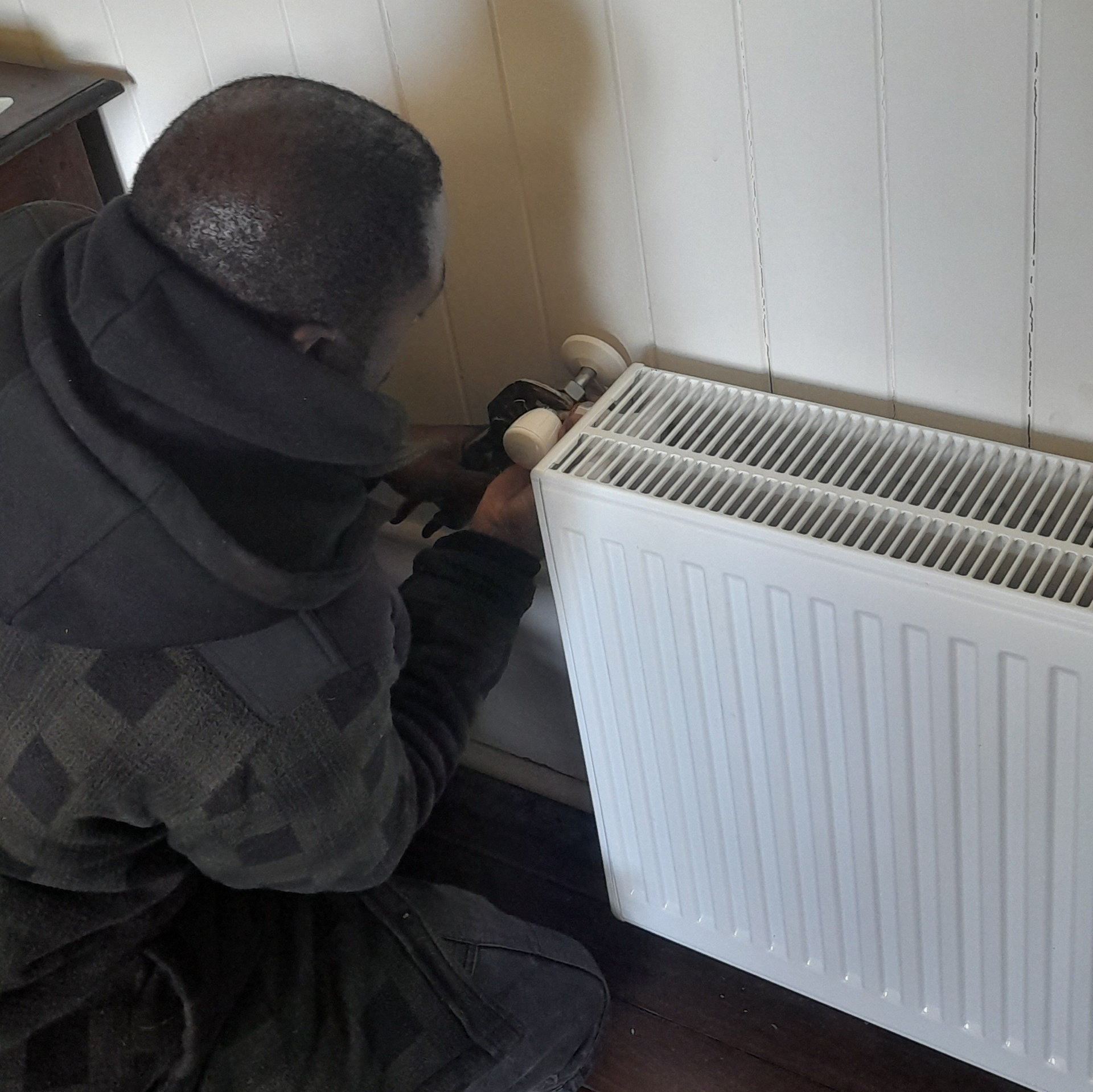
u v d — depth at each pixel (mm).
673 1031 1396
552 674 1471
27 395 742
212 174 717
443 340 1267
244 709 824
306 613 818
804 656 1000
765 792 1134
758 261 1021
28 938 914
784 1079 1339
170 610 752
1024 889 1018
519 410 1153
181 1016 1020
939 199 905
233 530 748
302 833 902
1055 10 786
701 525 971
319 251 727
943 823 1024
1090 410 945
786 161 951
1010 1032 1137
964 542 917
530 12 983
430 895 1181
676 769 1188
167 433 741
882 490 954
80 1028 974
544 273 1147
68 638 764
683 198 1019
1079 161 835
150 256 731
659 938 1478
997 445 959
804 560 936
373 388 847
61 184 1210
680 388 1094
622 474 1015
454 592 1085
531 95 1032
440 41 1045
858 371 1038
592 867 1561
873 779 1041
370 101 792
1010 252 901
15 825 860
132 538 731
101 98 1190
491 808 1646
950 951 1116
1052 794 940
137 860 943
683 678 1101
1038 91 822
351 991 1088
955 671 920
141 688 804
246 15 1127
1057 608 833
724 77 934
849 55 875
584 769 1582
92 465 728
